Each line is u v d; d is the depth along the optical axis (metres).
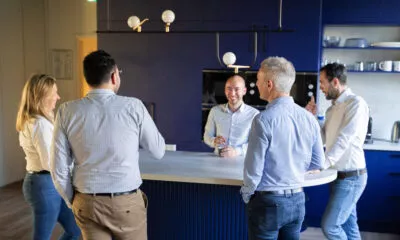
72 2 5.72
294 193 2.04
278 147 1.97
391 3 4.04
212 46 4.04
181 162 2.69
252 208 2.09
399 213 3.96
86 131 1.94
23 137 2.54
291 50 3.91
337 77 2.80
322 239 3.86
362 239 3.89
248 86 4.00
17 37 5.70
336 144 2.65
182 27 4.08
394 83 4.42
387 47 4.03
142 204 2.12
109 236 2.07
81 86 5.88
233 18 3.98
